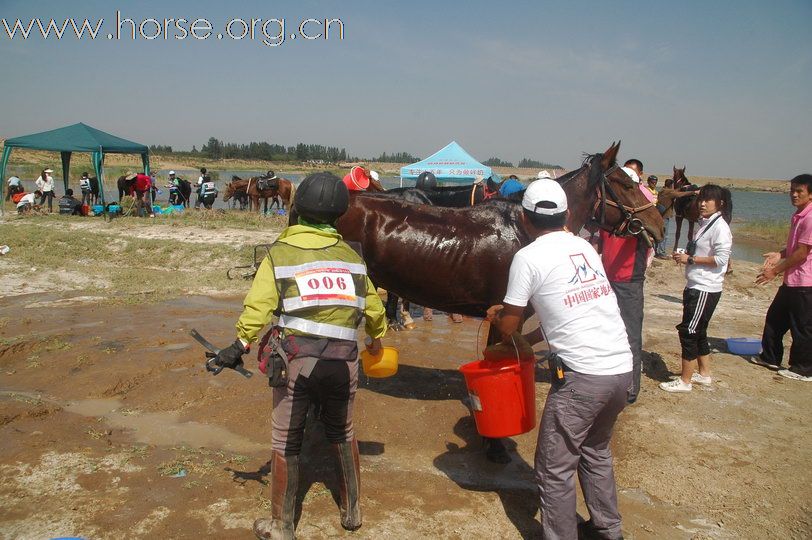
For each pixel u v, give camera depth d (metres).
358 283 3.28
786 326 6.73
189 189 23.33
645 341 7.88
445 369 6.48
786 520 3.87
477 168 19.38
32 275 10.41
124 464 4.15
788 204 68.75
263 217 18.27
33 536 3.31
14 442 4.39
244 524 3.51
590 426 3.24
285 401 3.13
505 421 3.68
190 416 5.00
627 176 5.31
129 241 12.94
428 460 4.52
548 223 3.35
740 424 5.32
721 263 5.71
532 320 8.49
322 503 3.80
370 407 5.37
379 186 8.11
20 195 19.64
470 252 4.78
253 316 2.99
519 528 3.67
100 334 7.15
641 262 5.47
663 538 3.66
